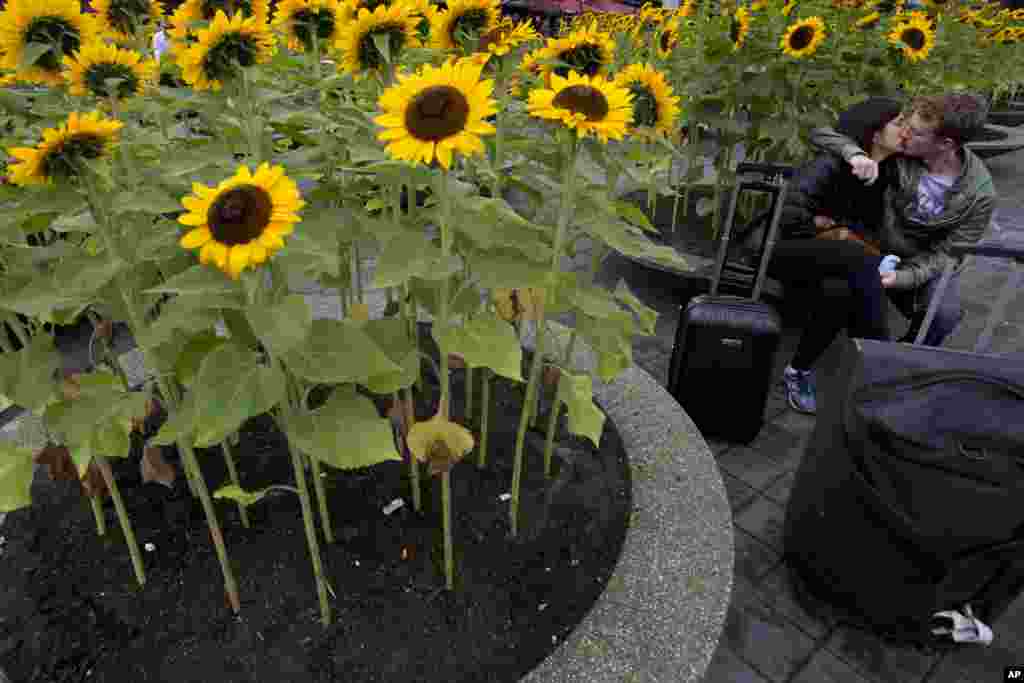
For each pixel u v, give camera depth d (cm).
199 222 111
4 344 196
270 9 207
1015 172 882
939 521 188
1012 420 180
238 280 122
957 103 313
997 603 211
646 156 207
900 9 524
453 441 165
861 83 505
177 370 165
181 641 174
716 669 218
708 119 469
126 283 152
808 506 234
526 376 286
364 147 167
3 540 204
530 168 202
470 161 193
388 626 179
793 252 349
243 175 114
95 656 170
